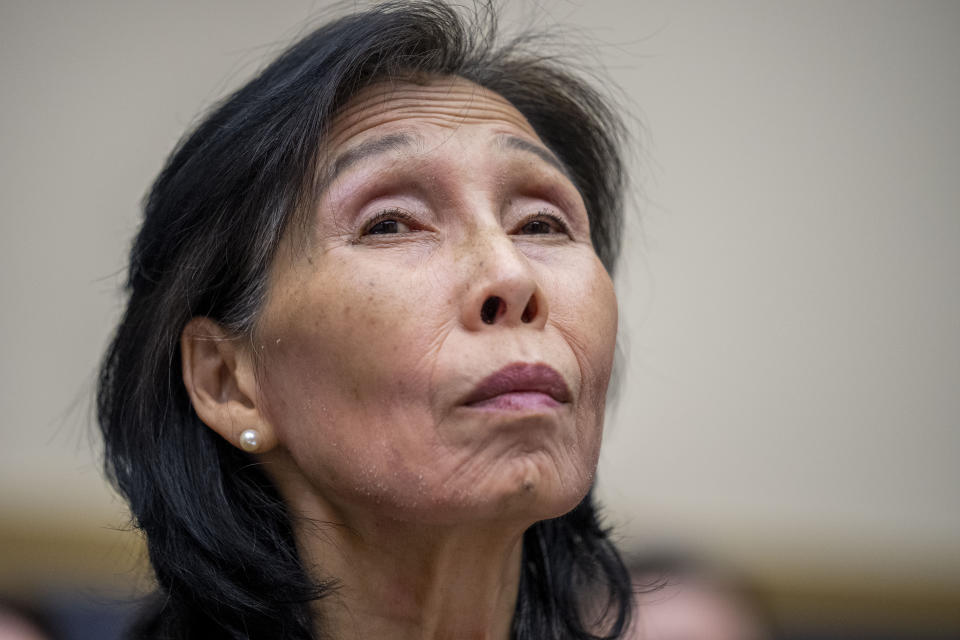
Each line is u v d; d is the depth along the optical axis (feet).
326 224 4.79
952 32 11.96
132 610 6.93
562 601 5.70
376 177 4.82
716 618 8.00
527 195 5.15
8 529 10.07
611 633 5.80
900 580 11.15
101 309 10.96
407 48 5.22
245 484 5.14
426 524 4.57
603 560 6.05
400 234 4.80
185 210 5.30
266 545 5.04
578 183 6.49
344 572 4.91
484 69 5.98
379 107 5.08
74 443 10.76
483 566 4.87
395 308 4.51
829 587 11.03
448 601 4.93
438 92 5.23
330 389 4.63
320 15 6.64
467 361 4.38
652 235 11.61
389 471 4.47
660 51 11.71
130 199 10.89
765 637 8.29
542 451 4.44
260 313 4.95
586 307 4.89
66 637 7.30
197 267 5.15
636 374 11.55
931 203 11.97
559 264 5.01
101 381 5.86
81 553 10.02
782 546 11.22
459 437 4.37
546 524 5.78
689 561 8.98
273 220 4.92
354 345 4.55
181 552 5.08
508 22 6.81
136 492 5.35
